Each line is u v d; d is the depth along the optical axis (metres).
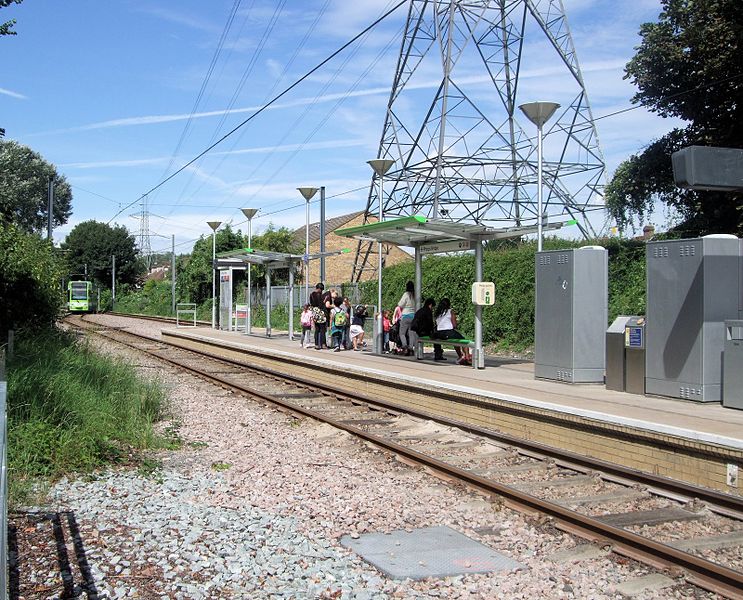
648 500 7.87
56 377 11.32
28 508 7.25
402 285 29.98
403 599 5.31
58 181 80.44
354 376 16.34
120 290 87.69
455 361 18.33
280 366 20.81
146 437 10.69
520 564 6.04
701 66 18.33
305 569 5.77
